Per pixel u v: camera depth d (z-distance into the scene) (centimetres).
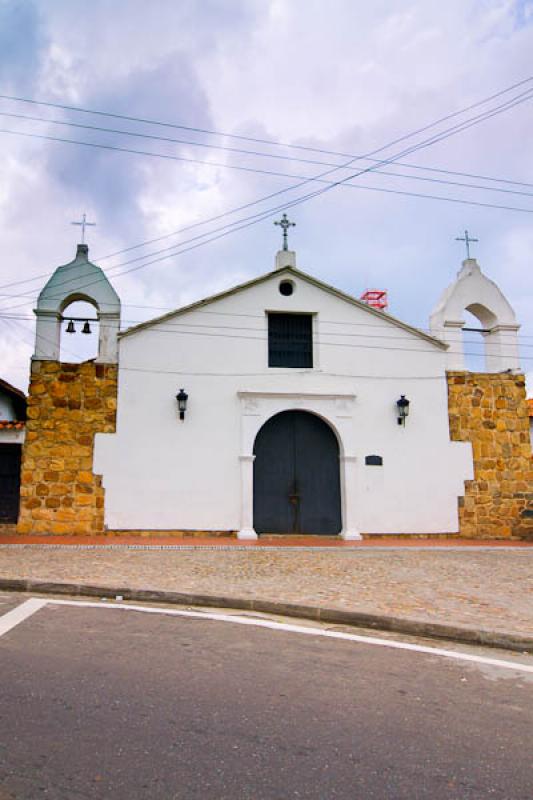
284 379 1603
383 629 684
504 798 315
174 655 538
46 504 1469
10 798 296
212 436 1547
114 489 1489
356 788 320
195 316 1592
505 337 1745
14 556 1101
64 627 621
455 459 1652
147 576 915
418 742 379
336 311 1662
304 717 411
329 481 1614
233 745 364
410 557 1252
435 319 1753
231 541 1443
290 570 1028
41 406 1502
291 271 1650
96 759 340
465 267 1772
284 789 316
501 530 1639
